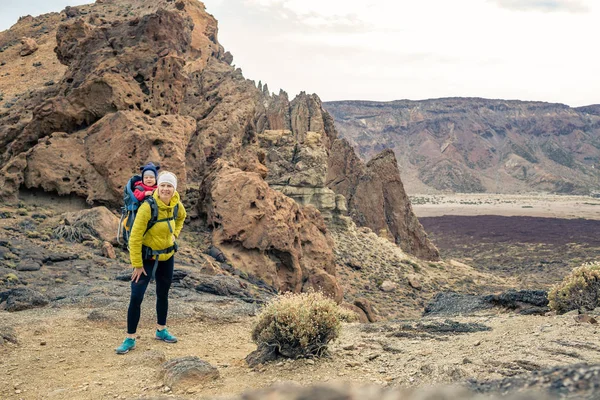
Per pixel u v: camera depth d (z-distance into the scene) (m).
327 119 80.88
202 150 37.06
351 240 56.19
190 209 30.20
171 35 32.91
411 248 72.88
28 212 25.00
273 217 27.62
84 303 11.56
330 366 5.87
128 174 26.89
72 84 30.50
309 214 38.94
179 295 13.55
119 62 30.84
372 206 71.50
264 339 6.46
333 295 29.28
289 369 5.83
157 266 7.76
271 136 62.19
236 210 27.06
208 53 57.25
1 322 9.40
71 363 6.81
